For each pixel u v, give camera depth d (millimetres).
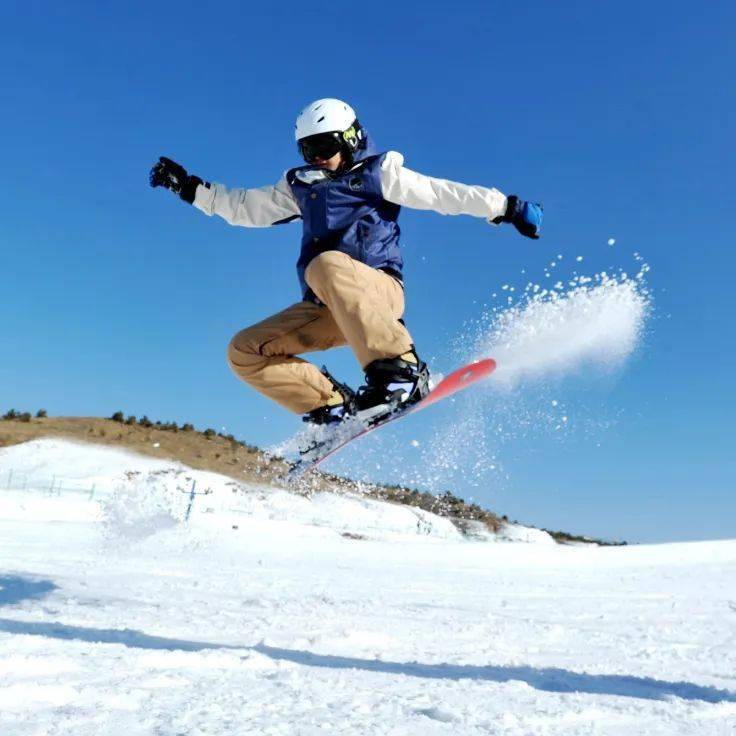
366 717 2674
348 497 25625
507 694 3383
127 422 30406
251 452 29188
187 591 6922
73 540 11922
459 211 4168
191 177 4582
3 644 3465
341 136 4148
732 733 2969
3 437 25766
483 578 11766
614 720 3021
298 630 4953
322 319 4328
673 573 14578
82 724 2289
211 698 2746
